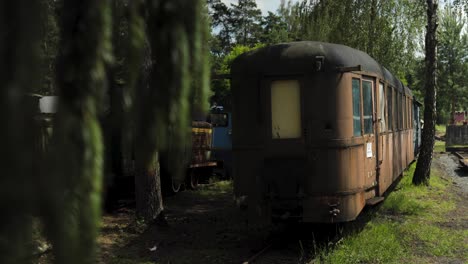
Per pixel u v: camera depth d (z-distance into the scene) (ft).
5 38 2.77
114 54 3.41
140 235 27.09
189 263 22.00
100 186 3.10
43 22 2.97
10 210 2.68
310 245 24.53
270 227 29.53
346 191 23.43
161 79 3.66
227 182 56.70
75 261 2.90
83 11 3.16
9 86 2.73
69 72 3.11
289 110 23.90
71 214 2.91
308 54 23.66
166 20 3.71
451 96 152.66
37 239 2.99
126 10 3.53
